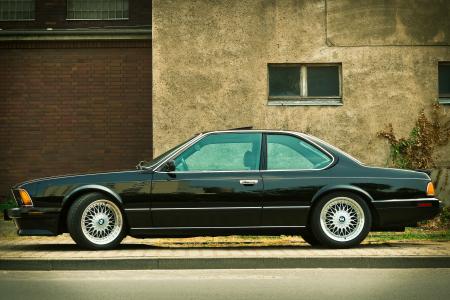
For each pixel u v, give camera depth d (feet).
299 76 48.39
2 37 52.44
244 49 47.75
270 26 47.75
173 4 47.73
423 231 40.70
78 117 52.75
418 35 47.88
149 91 52.75
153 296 21.13
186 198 30.19
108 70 52.85
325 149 31.19
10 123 52.85
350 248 30.63
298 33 47.83
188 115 47.57
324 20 47.91
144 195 30.14
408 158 47.39
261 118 47.60
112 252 29.12
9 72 53.01
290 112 47.67
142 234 30.27
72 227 29.99
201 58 47.67
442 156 47.60
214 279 24.30
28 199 30.32
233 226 30.42
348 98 47.73
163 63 47.62
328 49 47.85
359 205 30.48
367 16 47.88
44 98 52.85
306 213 30.45
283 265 26.91
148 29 52.19
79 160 52.65
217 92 47.60
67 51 52.90
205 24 47.75
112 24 55.42
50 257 27.12
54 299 20.74
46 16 55.47
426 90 47.85
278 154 31.07
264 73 47.75
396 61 47.88
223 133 31.27
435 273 25.70
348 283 23.44
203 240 35.63
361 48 47.85
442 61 48.06
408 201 30.68
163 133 47.50
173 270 26.40
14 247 31.91
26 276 25.09
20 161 52.85
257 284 23.26
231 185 30.35
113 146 52.60
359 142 47.60
